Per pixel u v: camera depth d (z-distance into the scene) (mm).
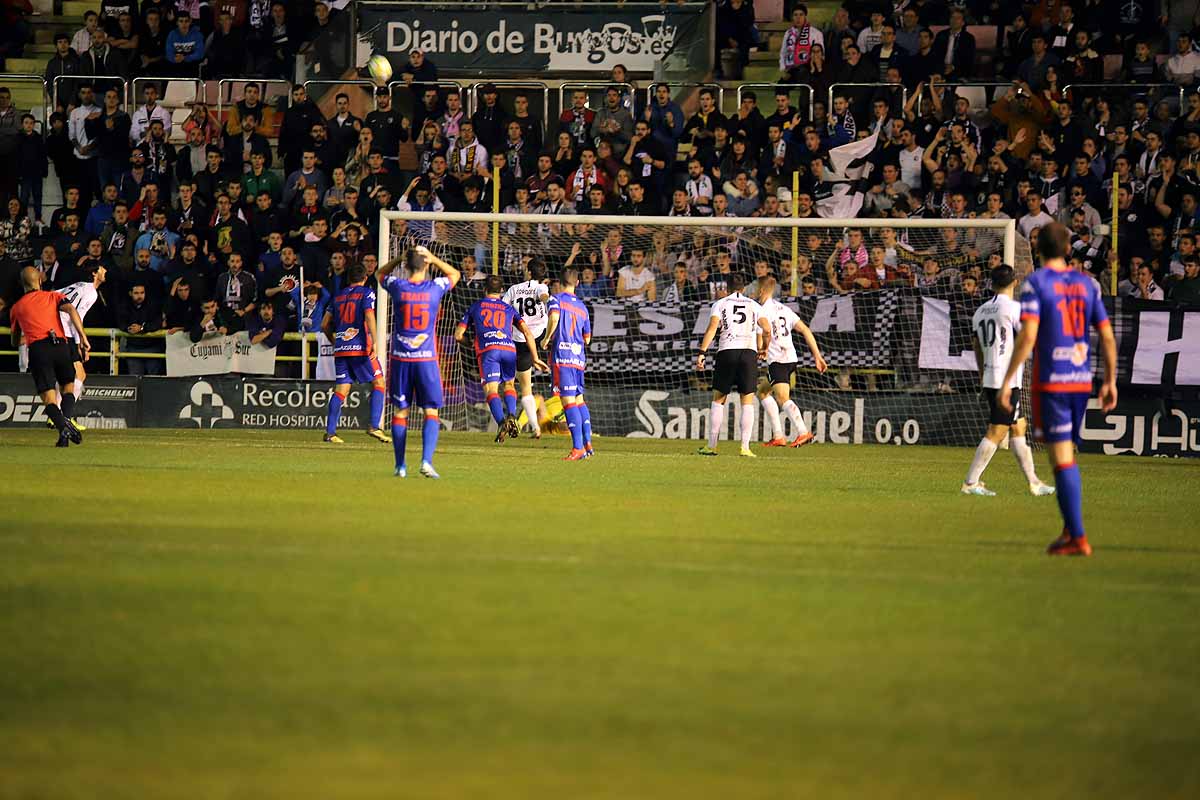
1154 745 13727
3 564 22547
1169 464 55844
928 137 72500
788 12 87812
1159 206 68438
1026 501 37906
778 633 18297
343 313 56000
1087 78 75625
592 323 68062
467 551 24953
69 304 50906
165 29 85000
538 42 82438
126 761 12648
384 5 82500
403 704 14570
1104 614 20203
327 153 75312
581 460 49312
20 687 15070
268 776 12266
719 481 41531
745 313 53531
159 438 57500
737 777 12484
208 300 69125
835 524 30688
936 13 80875
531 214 64500
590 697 14953
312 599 20000
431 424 40375
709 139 73000
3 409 66000
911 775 12656
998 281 39000
